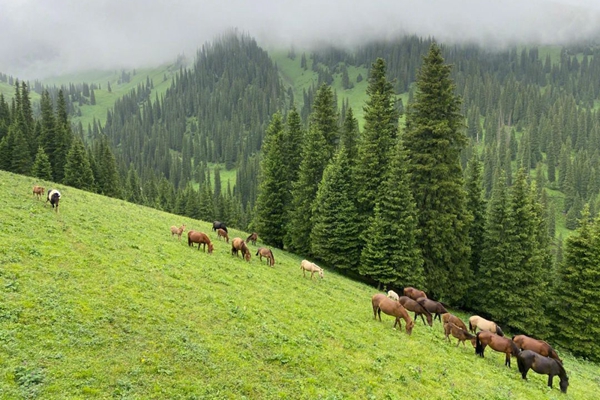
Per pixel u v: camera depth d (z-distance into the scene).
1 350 10.09
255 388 11.52
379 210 35.69
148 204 103.88
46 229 19.80
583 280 35.19
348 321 20.14
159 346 12.23
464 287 37.12
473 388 15.47
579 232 36.50
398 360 16.48
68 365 10.27
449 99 35.56
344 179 39.44
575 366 27.08
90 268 16.58
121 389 9.98
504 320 36.78
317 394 11.98
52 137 76.69
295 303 20.61
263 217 46.06
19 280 13.58
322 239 38.75
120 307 13.85
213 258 24.91
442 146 35.62
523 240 36.06
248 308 17.31
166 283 17.45
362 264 35.91
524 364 18.08
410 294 28.17
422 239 36.19
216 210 98.56
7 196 24.28
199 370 11.62
